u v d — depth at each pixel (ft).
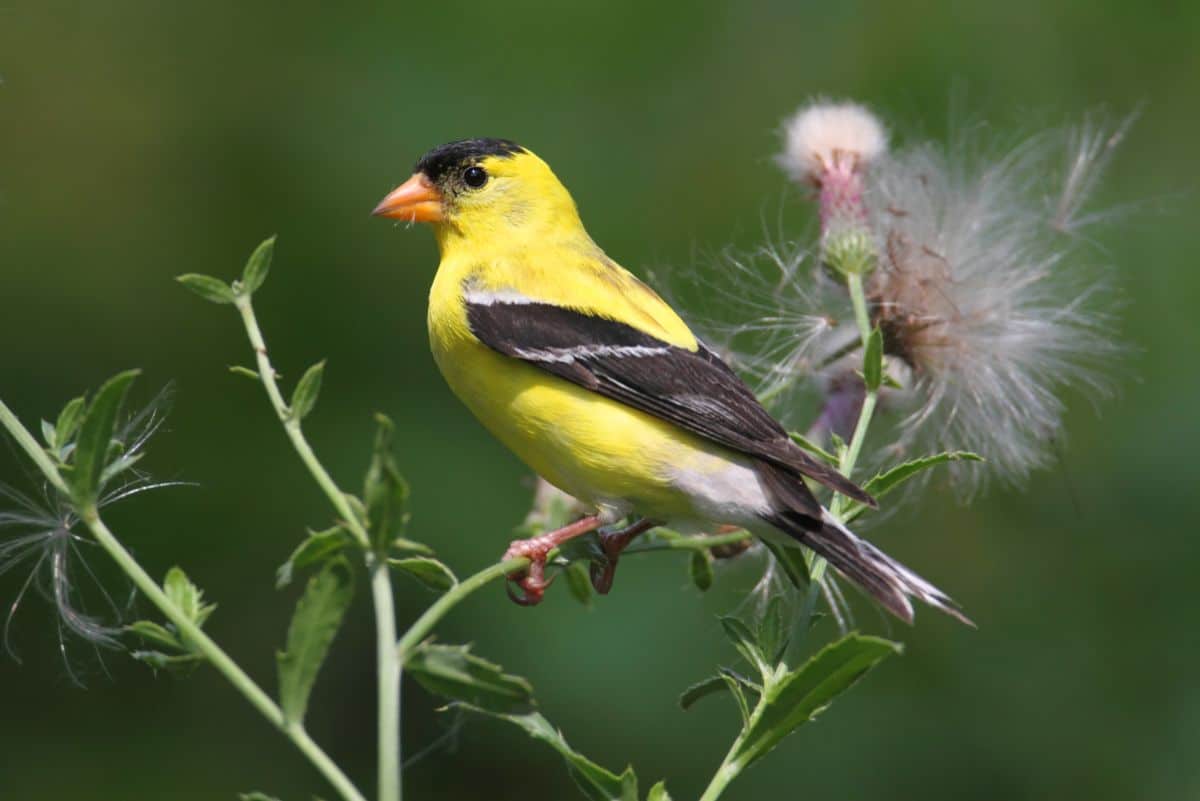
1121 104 40.29
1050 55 40.60
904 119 40.06
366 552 13.94
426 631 13.94
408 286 40.22
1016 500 37.37
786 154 24.08
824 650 14.64
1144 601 36.14
